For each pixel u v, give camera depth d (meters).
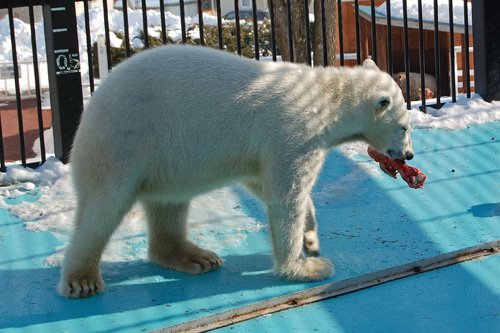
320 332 3.53
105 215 3.81
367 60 4.42
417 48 13.88
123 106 3.79
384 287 4.01
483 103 7.33
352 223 4.90
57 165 6.00
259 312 3.73
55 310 3.80
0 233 4.85
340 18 7.06
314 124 3.91
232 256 4.45
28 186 5.66
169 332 3.53
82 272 3.94
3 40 17.84
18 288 4.09
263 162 3.94
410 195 5.33
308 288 3.95
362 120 4.10
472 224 4.78
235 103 3.88
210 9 22.88
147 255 4.41
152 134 3.82
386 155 4.25
